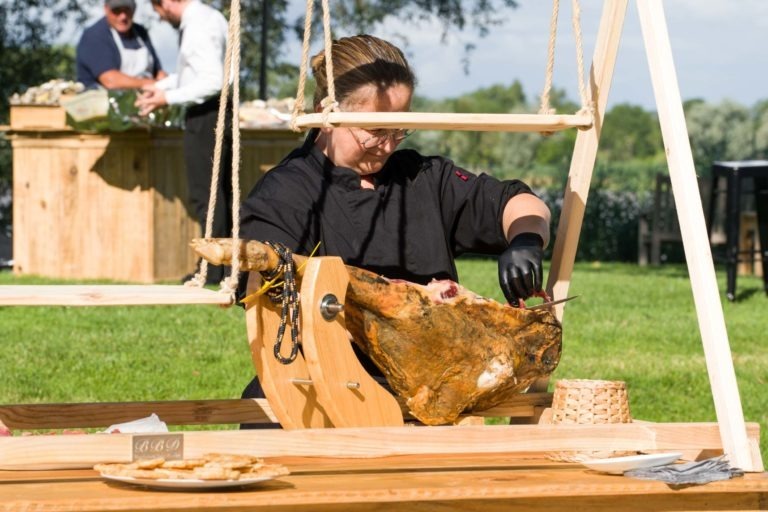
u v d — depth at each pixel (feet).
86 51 38.75
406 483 9.00
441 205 12.82
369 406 10.81
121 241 39.75
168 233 40.27
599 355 27.50
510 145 129.39
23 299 9.27
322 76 12.57
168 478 8.55
